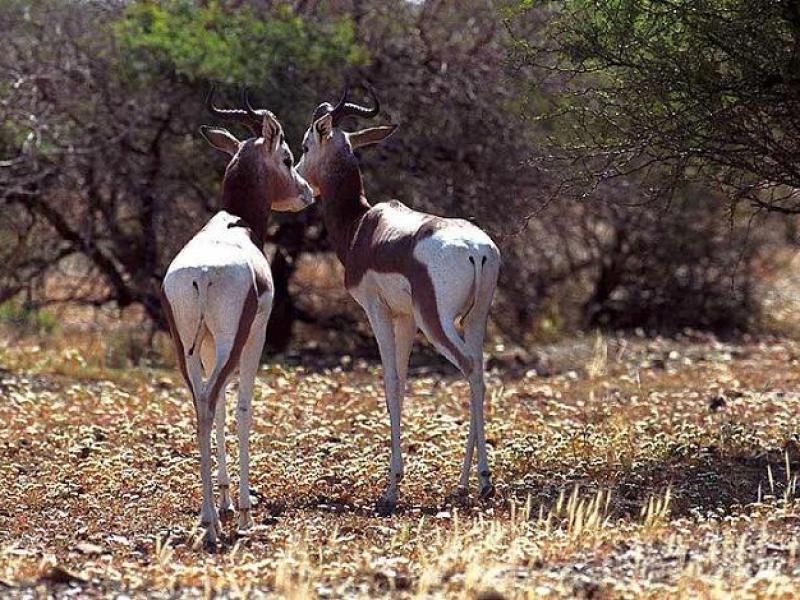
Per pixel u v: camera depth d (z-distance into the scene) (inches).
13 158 1934.1
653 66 1122.0
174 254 1982.0
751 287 2367.1
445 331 968.3
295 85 1920.5
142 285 2005.4
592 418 1344.7
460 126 1968.5
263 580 749.3
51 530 929.5
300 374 1720.0
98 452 1187.9
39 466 1144.8
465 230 984.9
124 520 956.6
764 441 1185.4
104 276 2145.7
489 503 979.9
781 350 1977.1
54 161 1914.4
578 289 2388.0
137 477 1090.7
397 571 759.7
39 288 2178.9
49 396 1462.8
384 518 953.5
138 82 1942.7
